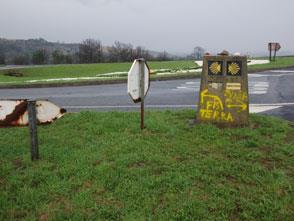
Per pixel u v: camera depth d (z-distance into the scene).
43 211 3.92
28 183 4.53
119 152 5.28
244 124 6.25
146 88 6.25
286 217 3.69
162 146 5.50
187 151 5.26
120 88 15.17
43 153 5.41
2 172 4.86
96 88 15.63
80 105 10.47
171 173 4.54
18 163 5.23
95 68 35.53
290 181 4.40
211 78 6.33
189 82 16.80
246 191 4.16
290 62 27.25
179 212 3.76
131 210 3.85
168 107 9.52
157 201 4.00
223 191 4.12
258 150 5.31
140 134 6.05
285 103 9.80
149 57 60.94
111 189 4.27
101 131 6.30
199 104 6.45
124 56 63.97
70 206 3.98
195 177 4.46
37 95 13.76
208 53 6.39
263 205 3.86
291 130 6.29
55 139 6.11
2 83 19.64
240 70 6.20
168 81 17.59
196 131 6.08
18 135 6.55
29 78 26.73
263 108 9.05
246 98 6.21
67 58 62.47
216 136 5.82
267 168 4.76
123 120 6.91
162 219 3.66
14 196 4.25
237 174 4.54
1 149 5.75
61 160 5.12
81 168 4.78
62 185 4.38
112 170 4.66
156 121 6.73
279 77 17.38
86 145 5.71
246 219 3.68
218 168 4.68
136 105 10.04
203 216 3.69
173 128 6.28
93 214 3.81
